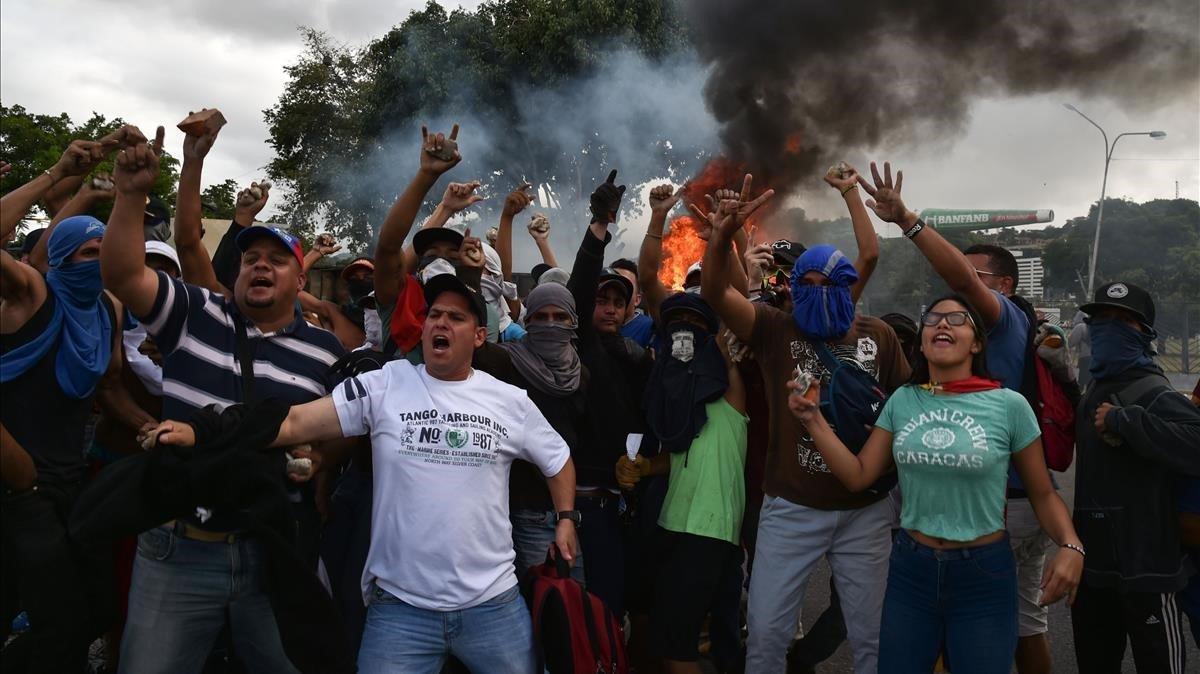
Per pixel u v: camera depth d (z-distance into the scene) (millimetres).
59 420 3238
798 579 3787
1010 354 3996
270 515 2918
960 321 3312
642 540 4172
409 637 3012
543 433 3318
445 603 3018
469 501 3057
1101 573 3770
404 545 3025
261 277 3240
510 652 3096
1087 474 3885
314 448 3262
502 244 5418
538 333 3895
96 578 3215
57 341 3213
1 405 3117
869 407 3742
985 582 3189
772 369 3930
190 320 3174
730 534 3945
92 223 3281
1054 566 3123
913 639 3291
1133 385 3797
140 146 2873
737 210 3676
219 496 2816
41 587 3062
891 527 3875
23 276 3090
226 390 3178
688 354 4078
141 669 2982
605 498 4043
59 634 3105
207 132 3631
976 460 3170
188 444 2795
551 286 3922
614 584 3973
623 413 4121
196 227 3717
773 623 3779
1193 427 3561
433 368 3158
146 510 2756
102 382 3812
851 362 3857
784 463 3828
